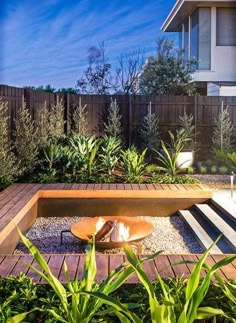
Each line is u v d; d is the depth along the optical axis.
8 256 3.59
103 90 15.20
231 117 10.34
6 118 6.93
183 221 6.17
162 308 1.80
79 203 6.67
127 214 6.67
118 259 3.46
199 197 6.62
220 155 9.54
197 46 13.91
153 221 6.36
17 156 7.81
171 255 3.61
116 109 10.37
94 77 15.25
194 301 1.93
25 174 7.81
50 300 2.50
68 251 4.92
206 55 13.80
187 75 13.83
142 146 10.36
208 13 13.52
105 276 3.05
